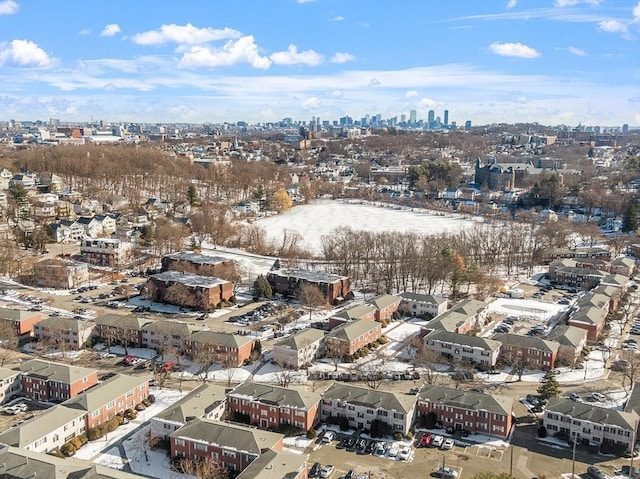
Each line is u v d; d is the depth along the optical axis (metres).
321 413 156.62
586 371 189.75
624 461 137.62
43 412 142.88
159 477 129.12
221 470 129.75
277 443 132.75
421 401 155.50
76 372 168.12
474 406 150.25
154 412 159.00
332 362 195.00
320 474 128.88
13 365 187.25
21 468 117.38
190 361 193.12
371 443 144.38
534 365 191.00
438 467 134.25
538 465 135.38
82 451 139.00
